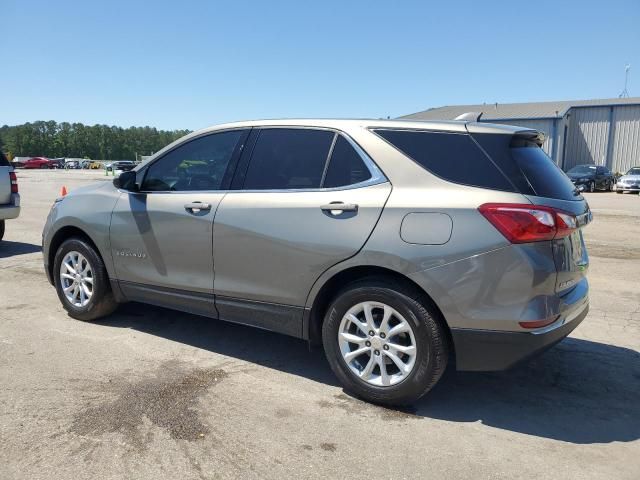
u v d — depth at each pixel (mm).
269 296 3926
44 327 5039
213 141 4391
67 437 3129
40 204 16969
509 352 3230
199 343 4734
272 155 4051
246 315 4090
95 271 4973
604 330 5234
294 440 3162
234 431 3244
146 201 4551
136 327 5102
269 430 3268
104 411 3441
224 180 4203
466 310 3238
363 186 3590
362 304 3574
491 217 3184
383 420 3434
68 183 30625
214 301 4230
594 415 3572
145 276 4621
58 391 3709
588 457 3061
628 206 19578
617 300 6293
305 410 3541
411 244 3332
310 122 3975
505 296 3174
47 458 2914
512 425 3418
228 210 4047
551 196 3328
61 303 5688
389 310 3471
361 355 3701
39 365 4152
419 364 3393
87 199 5023
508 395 3846
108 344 4641
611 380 4121
